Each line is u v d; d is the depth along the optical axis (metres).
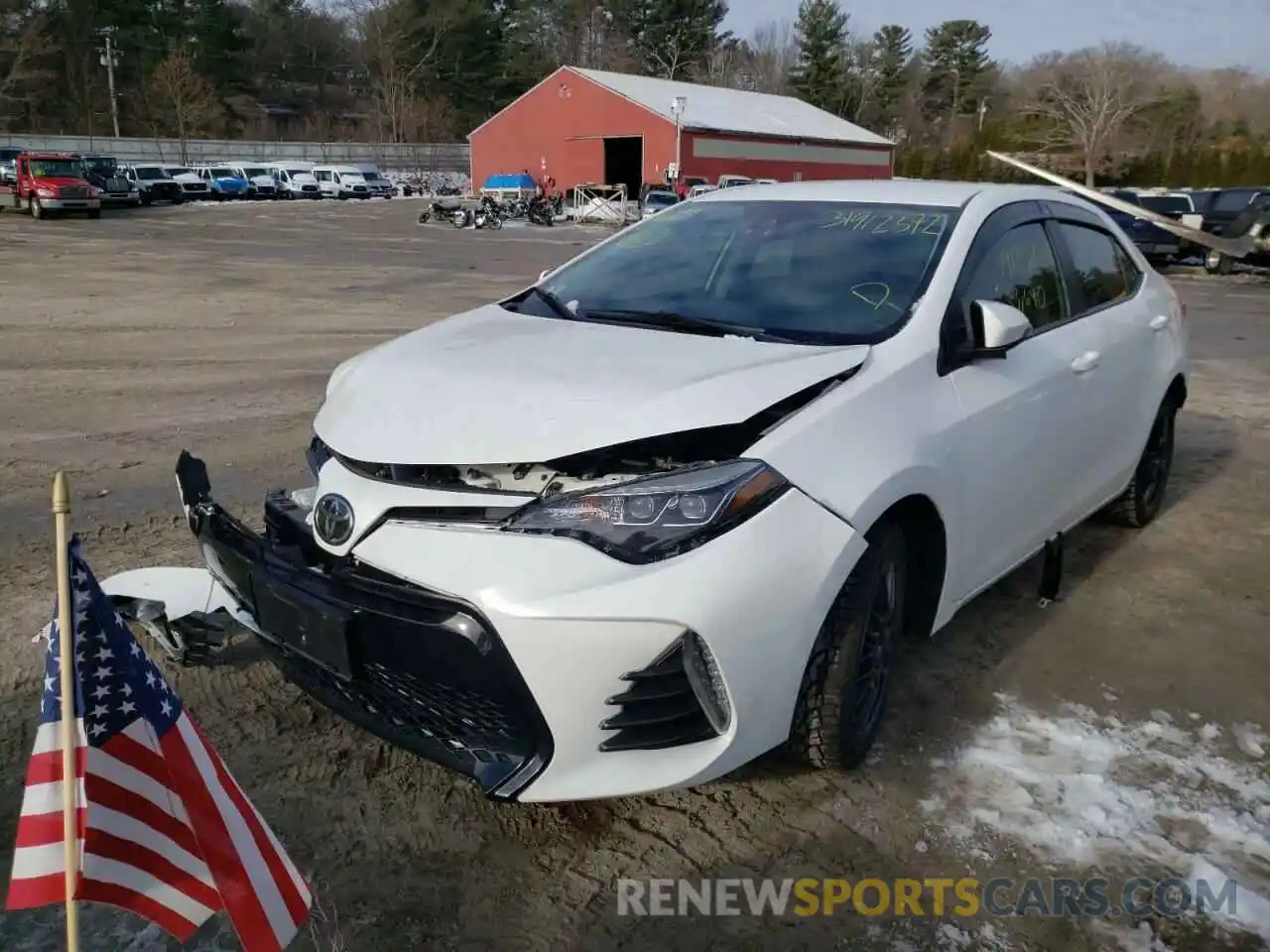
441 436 2.65
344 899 2.56
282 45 83.38
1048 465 3.84
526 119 51.53
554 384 2.80
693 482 2.51
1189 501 5.80
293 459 6.10
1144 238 21.84
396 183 57.66
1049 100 56.94
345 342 10.47
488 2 83.25
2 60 64.50
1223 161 41.41
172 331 10.93
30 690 3.41
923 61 89.69
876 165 54.50
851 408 2.86
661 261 3.92
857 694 2.97
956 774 3.12
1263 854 2.81
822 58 81.69
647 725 2.49
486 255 22.78
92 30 69.12
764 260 3.72
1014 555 3.81
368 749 3.17
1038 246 4.07
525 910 2.55
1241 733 3.39
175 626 3.47
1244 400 8.56
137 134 69.56
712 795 3.00
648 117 46.34
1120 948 2.49
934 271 3.44
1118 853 2.80
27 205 33.66
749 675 2.53
